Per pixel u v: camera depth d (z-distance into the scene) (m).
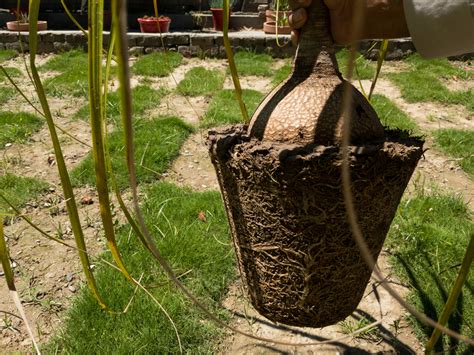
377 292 1.94
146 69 5.75
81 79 5.16
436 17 0.91
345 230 1.02
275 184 0.98
